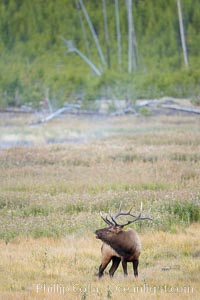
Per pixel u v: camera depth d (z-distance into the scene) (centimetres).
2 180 12512
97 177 12631
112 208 9775
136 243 6481
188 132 19650
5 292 5988
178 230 8719
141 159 14738
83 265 7106
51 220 9150
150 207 9588
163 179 12175
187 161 13975
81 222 8888
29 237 8450
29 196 10844
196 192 10562
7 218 9375
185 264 7169
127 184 11800
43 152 15400
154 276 6681
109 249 6469
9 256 7438
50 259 7325
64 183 12106
